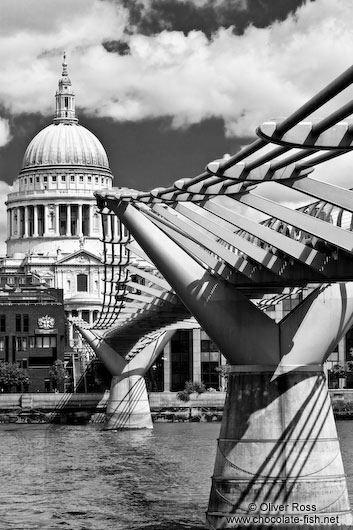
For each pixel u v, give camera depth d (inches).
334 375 7140.8
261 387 2333.9
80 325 6141.7
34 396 7229.3
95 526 2432.3
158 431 5802.2
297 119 1291.8
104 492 2989.7
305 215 1932.8
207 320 2379.4
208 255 2418.8
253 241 2608.3
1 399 7234.3
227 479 2316.7
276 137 1380.4
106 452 4284.0
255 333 2347.4
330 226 1902.1
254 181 1755.7
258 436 2311.8
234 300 2383.1
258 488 2284.7
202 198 2276.1
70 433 5718.5
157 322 5226.4
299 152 1553.9
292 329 2347.4
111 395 6151.6
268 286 2423.7
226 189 2021.4
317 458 2297.0
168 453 4175.7
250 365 2347.4
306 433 2306.8
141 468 3595.0
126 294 4571.9
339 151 1517.0
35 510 2689.5
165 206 2495.1
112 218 4033.0
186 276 2434.8
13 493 3004.4
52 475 3430.1
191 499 2815.0
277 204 1962.4
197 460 3838.6
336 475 2297.0
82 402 7194.9
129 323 5324.8
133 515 2568.9
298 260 2121.1
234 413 2348.7
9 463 3865.7
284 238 2112.5
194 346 7775.6
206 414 7081.7
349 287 2370.8
